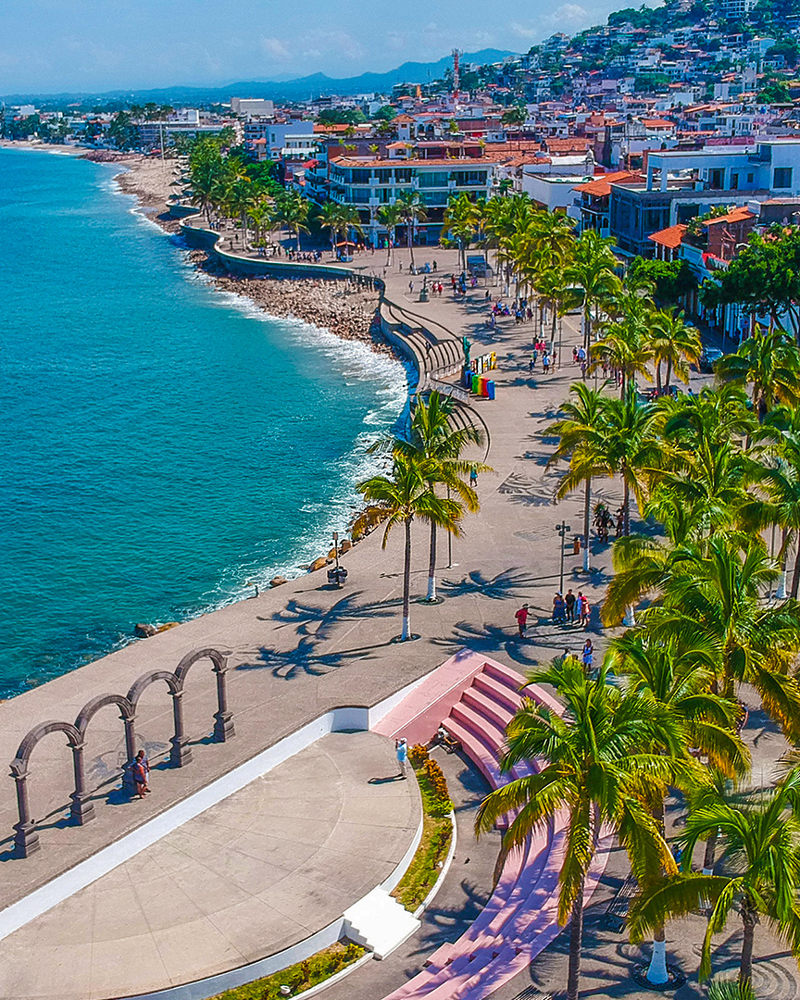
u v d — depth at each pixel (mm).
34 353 150625
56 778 47844
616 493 80125
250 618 63438
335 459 102875
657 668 35656
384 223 191625
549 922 38406
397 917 40406
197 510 91312
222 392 128500
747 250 103750
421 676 55750
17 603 75062
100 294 193625
